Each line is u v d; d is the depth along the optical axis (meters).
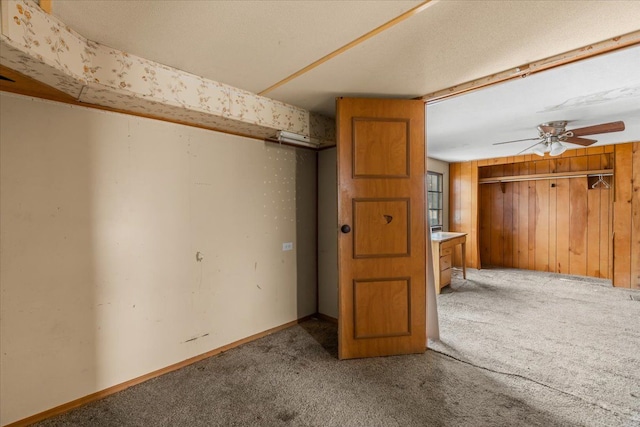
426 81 2.27
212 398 2.05
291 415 1.88
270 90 2.46
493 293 4.42
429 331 2.85
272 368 2.42
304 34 1.66
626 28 1.59
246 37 1.69
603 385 2.16
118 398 2.06
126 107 2.09
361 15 1.49
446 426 1.77
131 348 2.20
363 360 2.52
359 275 2.52
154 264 2.30
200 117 2.33
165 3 1.40
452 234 5.18
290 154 3.28
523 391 2.09
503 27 1.58
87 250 2.01
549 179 5.85
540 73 2.09
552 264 5.84
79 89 1.77
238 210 2.83
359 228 2.52
